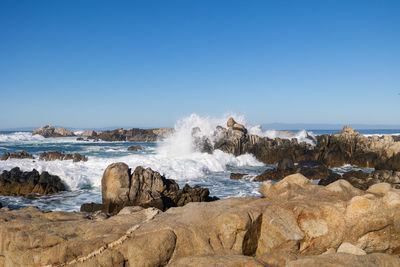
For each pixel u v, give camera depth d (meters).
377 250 6.73
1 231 6.85
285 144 35.53
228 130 36.66
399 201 6.57
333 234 6.68
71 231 6.77
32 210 8.52
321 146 33.59
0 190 18.25
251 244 6.71
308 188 8.02
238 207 7.12
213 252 6.26
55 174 19.84
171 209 7.72
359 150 32.03
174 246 6.25
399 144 29.59
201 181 23.11
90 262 6.00
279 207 7.01
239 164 33.59
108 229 6.66
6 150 45.03
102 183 14.92
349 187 7.77
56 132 99.81
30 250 6.50
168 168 25.44
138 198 14.53
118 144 63.09
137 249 6.01
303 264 5.17
